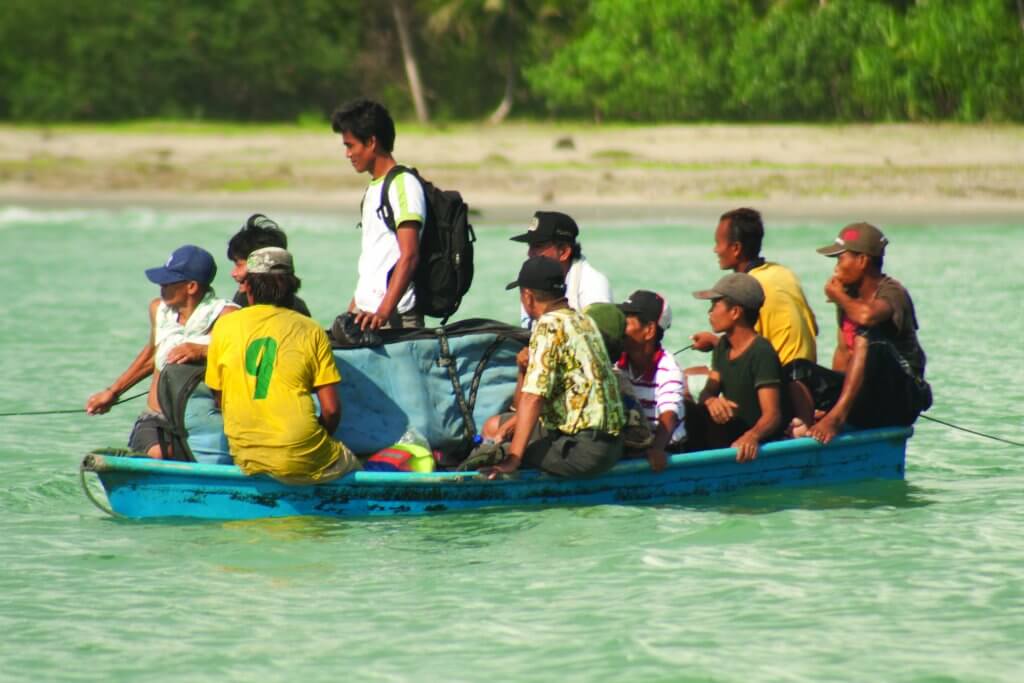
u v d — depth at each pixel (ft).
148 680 70.13
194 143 548.72
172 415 92.94
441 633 76.07
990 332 181.37
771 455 99.71
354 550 88.69
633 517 94.63
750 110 581.12
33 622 77.51
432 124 640.58
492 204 387.75
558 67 629.51
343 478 91.40
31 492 104.12
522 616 78.54
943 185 403.54
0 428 127.54
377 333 95.20
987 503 100.78
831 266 260.62
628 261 266.36
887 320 102.01
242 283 95.71
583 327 92.07
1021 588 82.99
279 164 481.46
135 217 368.68
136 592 82.07
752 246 103.65
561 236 97.45
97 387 149.28
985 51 545.03
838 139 506.07
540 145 515.50
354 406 95.81
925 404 105.09
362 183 439.63
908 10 584.40
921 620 78.02
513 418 95.30
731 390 99.81
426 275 95.76
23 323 195.72
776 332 102.42
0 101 654.94
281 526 91.66
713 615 78.69
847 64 567.59
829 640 75.15
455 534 91.50
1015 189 395.55
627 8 609.42
